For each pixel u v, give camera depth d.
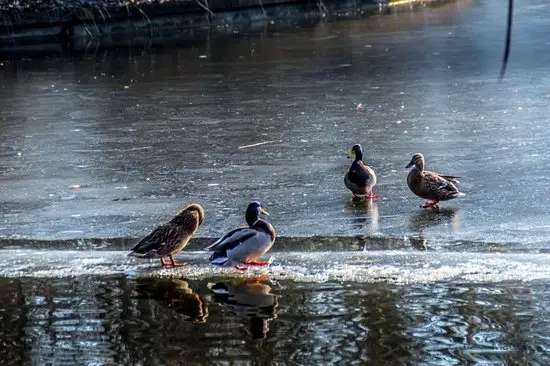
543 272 10.59
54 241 12.54
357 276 10.67
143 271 11.12
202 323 9.47
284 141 18.23
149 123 20.31
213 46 31.38
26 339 9.17
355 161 14.22
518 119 19.50
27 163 17.09
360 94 22.84
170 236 11.08
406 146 17.56
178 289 10.48
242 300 10.07
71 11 34.06
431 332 9.05
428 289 10.20
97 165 16.81
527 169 15.53
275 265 11.15
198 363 8.48
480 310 9.55
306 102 22.06
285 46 30.83
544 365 8.27
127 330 9.34
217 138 18.69
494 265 10.87
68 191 15.11
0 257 11.77
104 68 27.84
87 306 10.03
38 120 20.92
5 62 29.50
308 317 9.51
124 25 35.00
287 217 13.32
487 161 16.19
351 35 32.72
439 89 23.14
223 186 15.11
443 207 13.62
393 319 9.38
